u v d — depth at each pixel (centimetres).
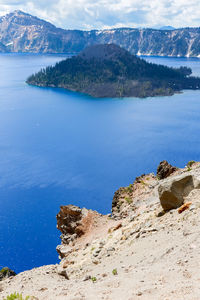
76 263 2639
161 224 2152
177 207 2362
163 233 1906
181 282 947
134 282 1088
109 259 2089
